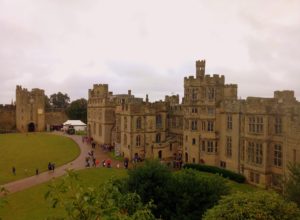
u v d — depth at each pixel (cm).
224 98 6906
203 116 6912
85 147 9881
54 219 1218
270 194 2486
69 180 1347
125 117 8200
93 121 11456
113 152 9062
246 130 5875
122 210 1706
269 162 5400
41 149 9425
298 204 2898
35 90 15488
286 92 6262
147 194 3594
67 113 17050
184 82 7444
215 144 6731
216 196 3422
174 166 7238
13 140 11369
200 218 3300
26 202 4741
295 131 4584
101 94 10956
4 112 15712
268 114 5347
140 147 8069
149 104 8181
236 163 6144
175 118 8469
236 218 2236
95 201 1230
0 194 5059
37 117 15538
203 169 6575
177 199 3588
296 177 3288
